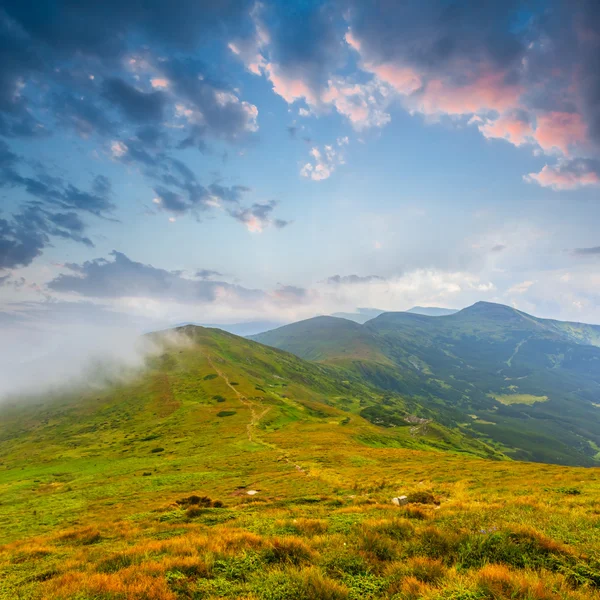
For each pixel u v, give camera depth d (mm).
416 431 188375
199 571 10844
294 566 10664
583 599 8094
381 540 12156
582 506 19484
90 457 87938
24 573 14227
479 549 10914
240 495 34812
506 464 46062
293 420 115750
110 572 12016
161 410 139750
